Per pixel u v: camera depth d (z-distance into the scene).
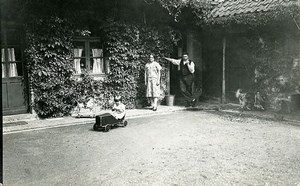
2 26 8.77
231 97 12.06
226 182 4.70
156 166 5.40
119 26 10.52
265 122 8.80
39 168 5.35
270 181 4.71
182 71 11.22
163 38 11.73
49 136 7.48
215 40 12.41
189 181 4.74
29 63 9.10
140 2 10.81
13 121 8.94
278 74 10.12
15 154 6.13
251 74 11.03
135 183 4.69
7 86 9.09
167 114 10.26
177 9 11.07
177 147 6.51
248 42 11.00
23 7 8.75
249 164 5.46
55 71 9.38
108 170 5.23
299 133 7.57
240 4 10.93
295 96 9.59
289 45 9.79
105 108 10.66
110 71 10.74
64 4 9.40
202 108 11.15
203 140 7.03
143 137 7.34
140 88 11.34
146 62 11.38
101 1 10.23
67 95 9.62
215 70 12.59
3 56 8.97
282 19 9.16
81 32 9.85
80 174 5.06
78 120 9.10
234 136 7.35
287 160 5.64
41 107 9.37
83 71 10.24
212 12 11.55
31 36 8.91
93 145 6.71
